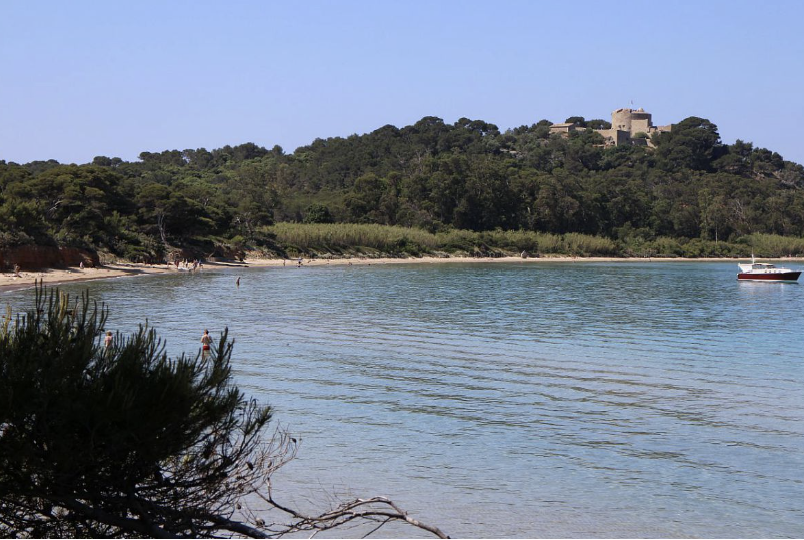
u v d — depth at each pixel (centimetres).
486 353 4244
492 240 19925
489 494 1914
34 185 10875
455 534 1662
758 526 1727
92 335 1213
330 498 1864
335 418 2653
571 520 1756
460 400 2994
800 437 2467
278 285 9538
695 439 2438
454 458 2203
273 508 1784
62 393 1109
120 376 1141
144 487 1185
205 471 1224
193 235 14125
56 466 1112
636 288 10138
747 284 11456
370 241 17438
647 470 2117
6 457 1084
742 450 2317
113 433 1109
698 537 1667
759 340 4941
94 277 9681
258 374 3484
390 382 3353
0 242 8931
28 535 1180
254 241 15475
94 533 1164
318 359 3953
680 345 4662
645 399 3047
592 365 3881
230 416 1253
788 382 3438
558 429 2553
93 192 11238
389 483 1988
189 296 7669
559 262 19012
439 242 18825
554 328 5472
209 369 1254
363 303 7288
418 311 6588
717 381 3459
